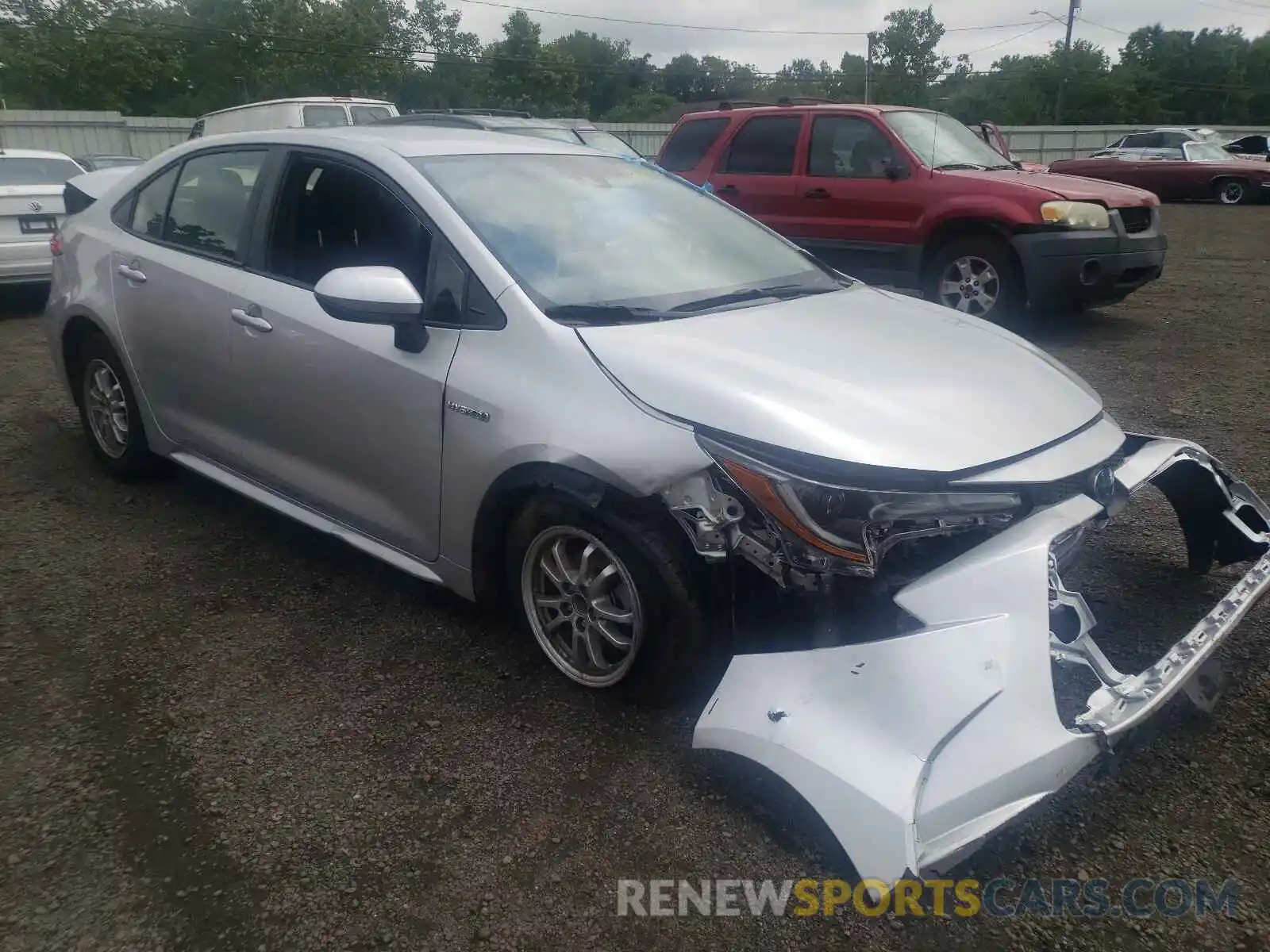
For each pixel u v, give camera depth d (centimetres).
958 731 223
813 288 372
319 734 298
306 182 378
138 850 252
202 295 399
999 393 293
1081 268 764
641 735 294
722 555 265
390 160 355
